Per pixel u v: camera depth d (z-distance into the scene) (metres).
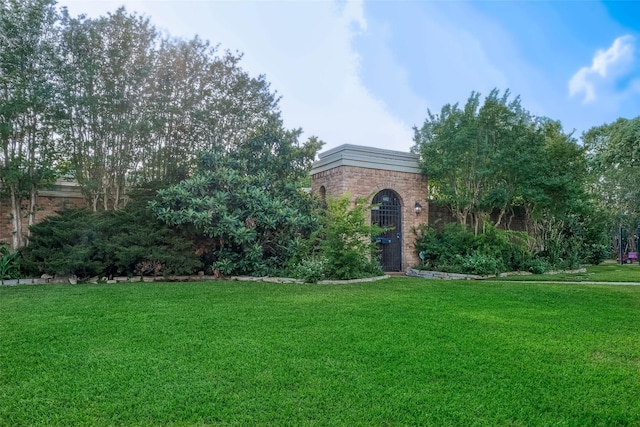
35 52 10.77
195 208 11.10
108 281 10.53
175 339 4.88
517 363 4.22
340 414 3.06
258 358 4.22
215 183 11.93
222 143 13.62
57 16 11.06
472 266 12.84
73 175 12.20
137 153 12.49
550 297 8.34
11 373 3.78
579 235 19.56
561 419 3.06
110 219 11.03
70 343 4.70
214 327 5.47
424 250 14.62
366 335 5.14
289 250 11.66
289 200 12.87
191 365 4.01
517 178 14.36
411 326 5.66
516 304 7.49
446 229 14.55
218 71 13.30
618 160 27.06
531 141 14.12
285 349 4.54
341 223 11.20
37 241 10.59
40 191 12.99
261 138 13.44
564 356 4.46
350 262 11.19
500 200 14.21
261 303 7.25
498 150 14.10
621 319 6.30
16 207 11.35
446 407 3.21
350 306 7.06
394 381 3.70
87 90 11.42
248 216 11.56
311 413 3.07
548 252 16.11
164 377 3.71
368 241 13.45
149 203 11.14
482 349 4.65
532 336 5.24
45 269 10.30
